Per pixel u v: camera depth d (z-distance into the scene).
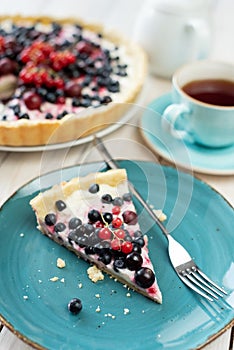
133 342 0.62
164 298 0.66
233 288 0.67
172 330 0.63
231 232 0.72
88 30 1.06
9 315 0.63
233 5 1.22
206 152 0.84
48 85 0.92
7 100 0.91
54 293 0.66
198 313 0.65
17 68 0.96
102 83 0.94
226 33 1.11
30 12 1.14
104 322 0.64
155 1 0.97
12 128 0.81
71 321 0.64
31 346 0.63
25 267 0.68
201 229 0.73
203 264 0.70
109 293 0.67
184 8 0.95
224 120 0.80
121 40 1.03
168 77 0.99
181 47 0.96
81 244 0.69
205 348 0.64
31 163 0.83
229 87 0.87
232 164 0.82
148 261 0.69
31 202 0.72
